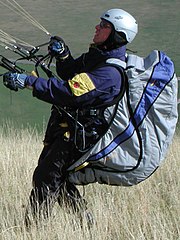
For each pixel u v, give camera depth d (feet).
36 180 23.11
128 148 22.08
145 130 21.83
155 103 21.70
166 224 23.80
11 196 27.07
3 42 26.73
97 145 22.02
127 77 21.56
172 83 21.75
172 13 120.78
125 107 21.66
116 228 23.48
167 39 104.99
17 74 21.85
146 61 22.16
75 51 97.45
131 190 27.96
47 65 24.40
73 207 24.09
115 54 22.06
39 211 23.15
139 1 131.13
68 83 21.40
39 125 65.36
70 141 22.41
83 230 22.76
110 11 22.30
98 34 22.26
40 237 22.47
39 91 21.66
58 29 109.09
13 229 23.30
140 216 24.75
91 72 21.48
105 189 28.30
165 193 28.37
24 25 109.81
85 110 21.94
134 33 22.38
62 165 22.66
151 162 22.34
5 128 61.52
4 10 119.96
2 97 73.87
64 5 126.00
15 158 32.99
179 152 35.63
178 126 63.82
